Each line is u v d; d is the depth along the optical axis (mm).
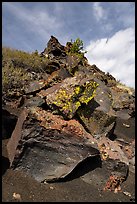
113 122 8891
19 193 5492
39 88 9461
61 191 5938
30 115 6555
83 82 8359
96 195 6156
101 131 8445
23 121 6512
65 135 6676
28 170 6184
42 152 6410
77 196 5934
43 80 10352
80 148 6680
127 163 7418
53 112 7621
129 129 10859
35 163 6273
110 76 16844
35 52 13789
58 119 6934
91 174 6707
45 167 6289
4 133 7297
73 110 7742
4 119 7398
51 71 11938
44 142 6469
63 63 13016
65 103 7699
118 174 6949
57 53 14297
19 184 5750
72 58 13812
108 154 7133
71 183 6301
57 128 6637
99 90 10234
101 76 14273
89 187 6363
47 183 6098
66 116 7543
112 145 7906
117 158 7098
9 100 8789
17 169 6145
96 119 8531
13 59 11531
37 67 11727
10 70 10297
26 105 8539
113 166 6965
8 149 6781
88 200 5883
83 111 8320
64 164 6430
